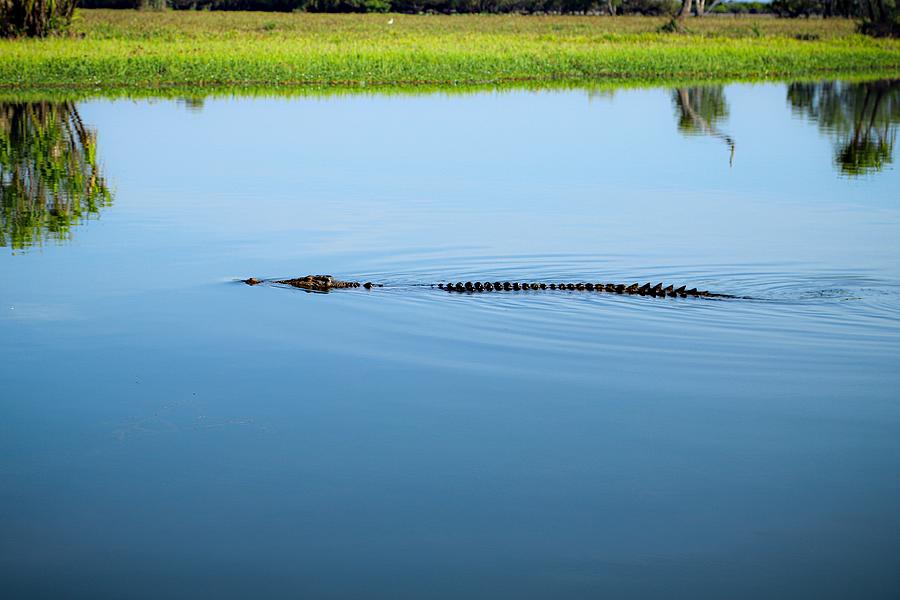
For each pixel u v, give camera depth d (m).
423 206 25.42
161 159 32.69
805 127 42.50
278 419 12.70
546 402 13.22
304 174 30.05
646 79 66.81
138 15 129.50
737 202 26.53
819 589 9.25
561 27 118.50
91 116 43.03
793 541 10.00
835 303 17.58
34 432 12.35
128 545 9.95
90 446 12.01
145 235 22.36
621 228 23.17
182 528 10.24
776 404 13.20
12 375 14.12
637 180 29.69
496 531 10.15
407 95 53.59
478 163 32.28
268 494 10.86
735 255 20.86
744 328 16.19
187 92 54.19
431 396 13.39
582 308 17.20
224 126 40.19
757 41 89.19
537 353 14.99
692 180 29.81
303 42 78.31
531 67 67.12
